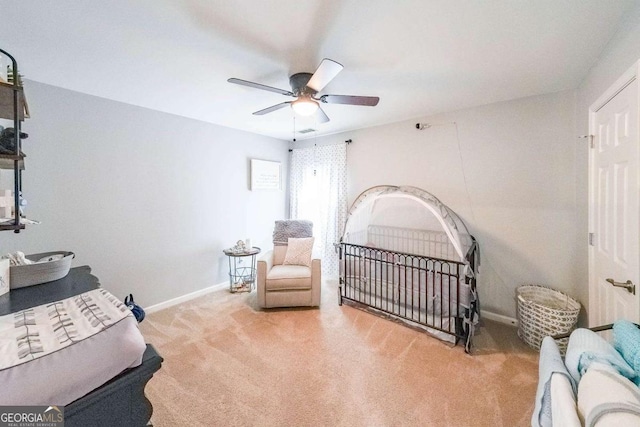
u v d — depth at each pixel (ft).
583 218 6.93
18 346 1.98
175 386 5.74
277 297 9.51
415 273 8.68
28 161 6.93
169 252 10.03
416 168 10.52
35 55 5.74
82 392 1.85
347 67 6.29
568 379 2.83
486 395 5.49
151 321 8.76
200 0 4.09
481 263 9.10
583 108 6.89
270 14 4.41
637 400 2.24
